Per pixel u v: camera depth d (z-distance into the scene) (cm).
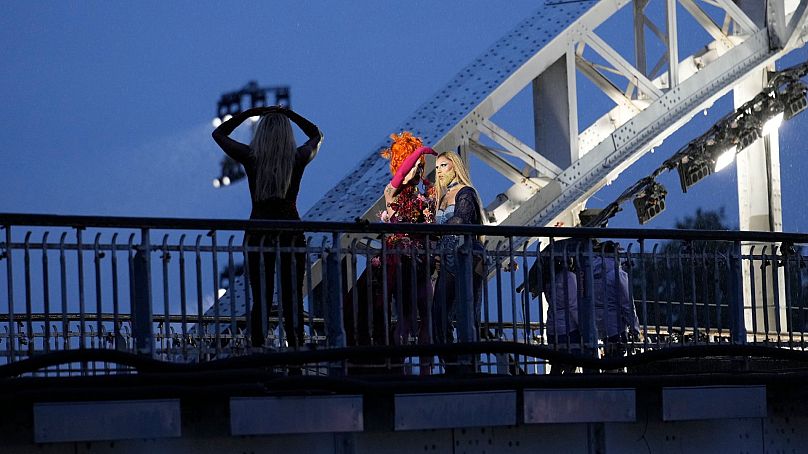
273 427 1617
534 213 3097
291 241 1736
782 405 1964
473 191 1933
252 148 1811
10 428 1527
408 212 1950
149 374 1565
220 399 1617
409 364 1797
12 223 1591
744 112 3123
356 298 1772
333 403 1645
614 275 1969
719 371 2019
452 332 1911
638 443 1864
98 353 1558
